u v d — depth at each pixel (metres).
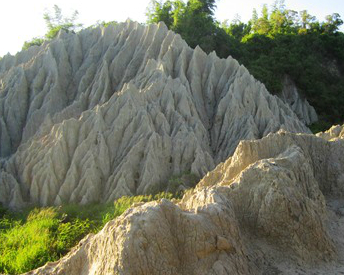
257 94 27.14
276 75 43.69
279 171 11.00
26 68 31.81
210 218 9.05
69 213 17.86
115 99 23.89
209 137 25.22
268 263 9.72
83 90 29.77
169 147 21.89
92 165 20.42
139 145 21.19
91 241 9.38
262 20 58.81
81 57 33.28
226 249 8.70
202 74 28.64
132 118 22.66
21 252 13.20
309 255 10.01
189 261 8.51
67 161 21.38
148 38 30.75
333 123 43.38
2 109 29.05
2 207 19.88
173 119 23.50
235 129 24.52
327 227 11.80
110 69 29.94
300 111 41.91
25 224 16.28
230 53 46.50
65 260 9.77
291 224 10.28
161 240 8.30
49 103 28.52
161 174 20.86
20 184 21.58
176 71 27.77
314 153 14.56
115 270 7.80
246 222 10.73
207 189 10.62
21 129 28.52
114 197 19.22
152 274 7.95
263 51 48.16
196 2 50.19
